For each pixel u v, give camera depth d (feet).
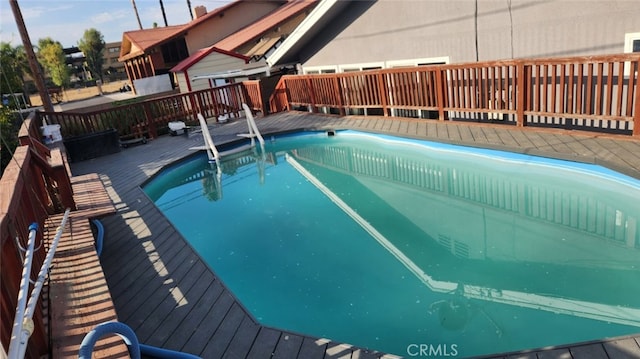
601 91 19.45
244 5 91.09
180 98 41.42
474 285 13.04
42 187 16.98
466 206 18.98
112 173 28.53
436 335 11.07
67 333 8.57
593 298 11.73
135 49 93.04
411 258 15.06
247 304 13.61
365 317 12.20
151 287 13.58
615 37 21.27
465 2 27.96
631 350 8.62
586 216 16.42
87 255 12.40
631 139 18.97
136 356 7.73
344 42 40.06
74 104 101.81
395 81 30.19
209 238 18.93
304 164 28.78
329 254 16.12
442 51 30.76
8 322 7.41
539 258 14.12
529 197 18.98
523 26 25.05
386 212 19.47
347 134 31.81
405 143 27.35
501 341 10.51
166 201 24.61
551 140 20.94
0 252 7.48
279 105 43.98
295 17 67.36
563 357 8.70
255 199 23.15
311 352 9.90
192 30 87.61
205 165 31.27
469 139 23.30
